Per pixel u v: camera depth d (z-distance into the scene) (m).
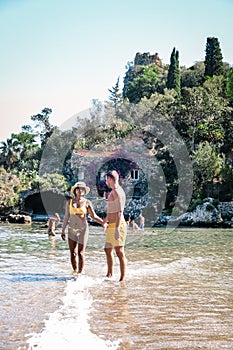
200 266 10.41
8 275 8.59
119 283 8.06
